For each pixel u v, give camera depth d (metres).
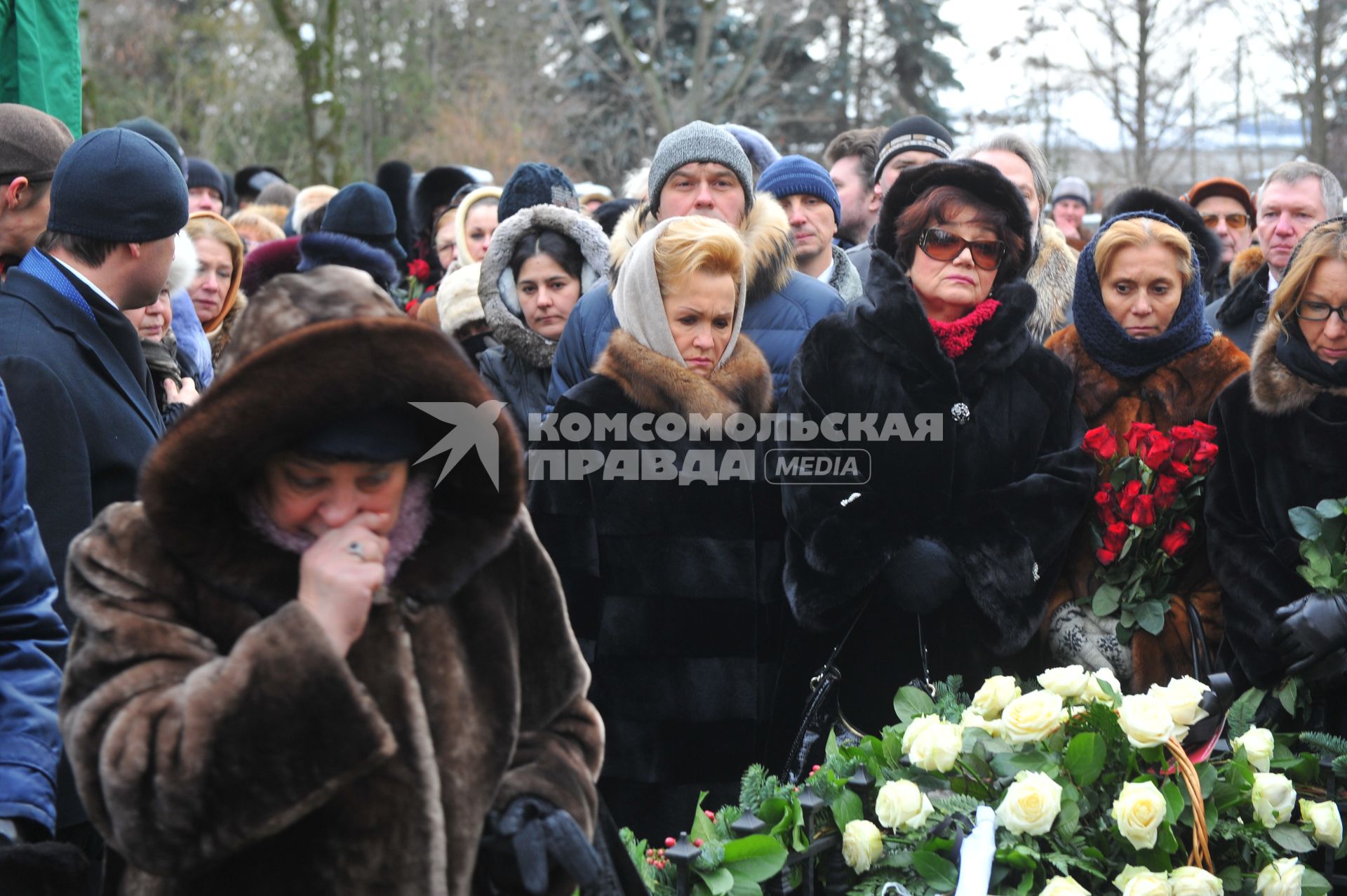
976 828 2.22
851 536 3.11
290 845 1.56
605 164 23.81
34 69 4.11
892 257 3.38
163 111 21.84
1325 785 2.58
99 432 2.45
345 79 22.00
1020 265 3.32
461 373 1.55
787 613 3.33
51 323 2.47
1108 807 2.29
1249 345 4.43
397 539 1.68
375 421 1.52
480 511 1.70
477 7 23.53
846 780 2.34
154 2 23.53
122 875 1.65
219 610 1.58
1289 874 2.31
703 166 4.00
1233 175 26.20
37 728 1.88
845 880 2.28
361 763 1.47
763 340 3.62
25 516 1.98
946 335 3.24
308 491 1.57
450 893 1.60
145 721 1.46
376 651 1.62
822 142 26.62
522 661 1.83
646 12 22.03
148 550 1.58
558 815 1.66
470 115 21.25
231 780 1.43
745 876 2.11
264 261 5.47
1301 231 4.47
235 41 21.91
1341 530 2.89
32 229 2.84
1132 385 3.33
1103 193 20.38
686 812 3.13
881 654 3.19
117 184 2.57
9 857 1.75
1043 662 3.26
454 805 1.63
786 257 3.72
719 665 3.17
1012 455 3.19
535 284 4.26
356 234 5.69
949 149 5.40
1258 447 3.08
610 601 3.19
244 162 22.03
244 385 1.47
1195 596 3.22
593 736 1.88
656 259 3.16
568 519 3.20
